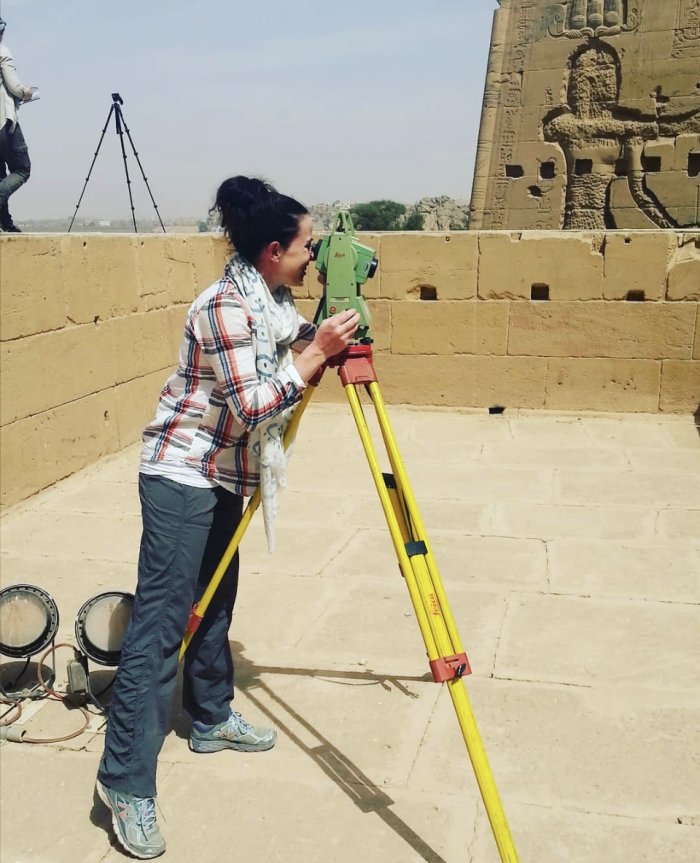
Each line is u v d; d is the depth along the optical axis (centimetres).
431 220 4481
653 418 784
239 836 262
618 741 309
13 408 554
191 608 272
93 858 255
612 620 402
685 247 759
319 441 723
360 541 500
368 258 243
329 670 359
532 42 1720
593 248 770
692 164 1627
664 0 1614
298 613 411
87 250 633
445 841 258
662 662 364
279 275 254
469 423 782
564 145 1709
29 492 575
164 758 300
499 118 1753
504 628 395
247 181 246
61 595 436
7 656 335
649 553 480
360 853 254
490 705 332
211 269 841
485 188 1773
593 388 796
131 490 602
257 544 497
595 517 538
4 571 466
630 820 268
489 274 787
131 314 700
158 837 254
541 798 278
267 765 296
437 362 816
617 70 1658
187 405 249
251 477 257
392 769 293
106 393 669
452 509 556
